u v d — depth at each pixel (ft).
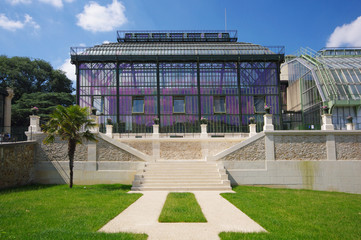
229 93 87.97
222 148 69.72
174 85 88.12
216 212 29.78
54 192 44.78
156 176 52.42
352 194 53.98
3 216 26.22
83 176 59.06
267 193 46.03
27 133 60.13
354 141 60.18
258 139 59.57
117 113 85.66
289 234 21.91
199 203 35.22
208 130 85.61
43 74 155.43
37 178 59.26
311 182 58.65
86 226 23.09
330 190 58.54
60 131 50.37
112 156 59.62
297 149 59.52
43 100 134.72
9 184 51.21
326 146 59.77
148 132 85.61
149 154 68.59
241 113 86.89
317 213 30.19
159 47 94.79
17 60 149.59
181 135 82.53
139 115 86.28
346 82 94.48
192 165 56.95
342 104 88.38
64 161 59.88
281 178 58.54
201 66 89.35
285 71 130.62
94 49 91.56
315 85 97.86
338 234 22.35
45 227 22.70
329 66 99.66
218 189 48.06
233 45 96.68
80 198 37.65
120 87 87.30
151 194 42.75
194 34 104.63
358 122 89.15
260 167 58.65
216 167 55.93
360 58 113.19
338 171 59.11
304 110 107.45
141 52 91.35
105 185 56.39
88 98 85.97
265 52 92.38
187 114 86.74
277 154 59.26
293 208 32.55
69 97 147.02
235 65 89.56
